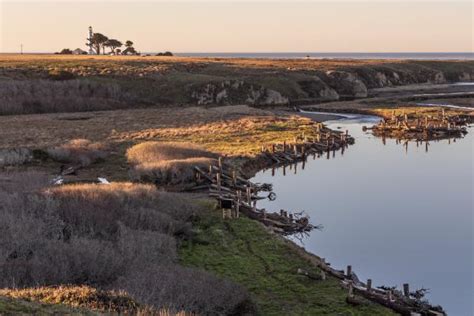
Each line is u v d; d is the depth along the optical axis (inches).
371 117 3056.1
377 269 941.8
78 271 732.0
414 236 1114.7
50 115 2965.1
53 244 802.8
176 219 1088.8
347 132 2336.4
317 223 1203.9
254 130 2406.5
